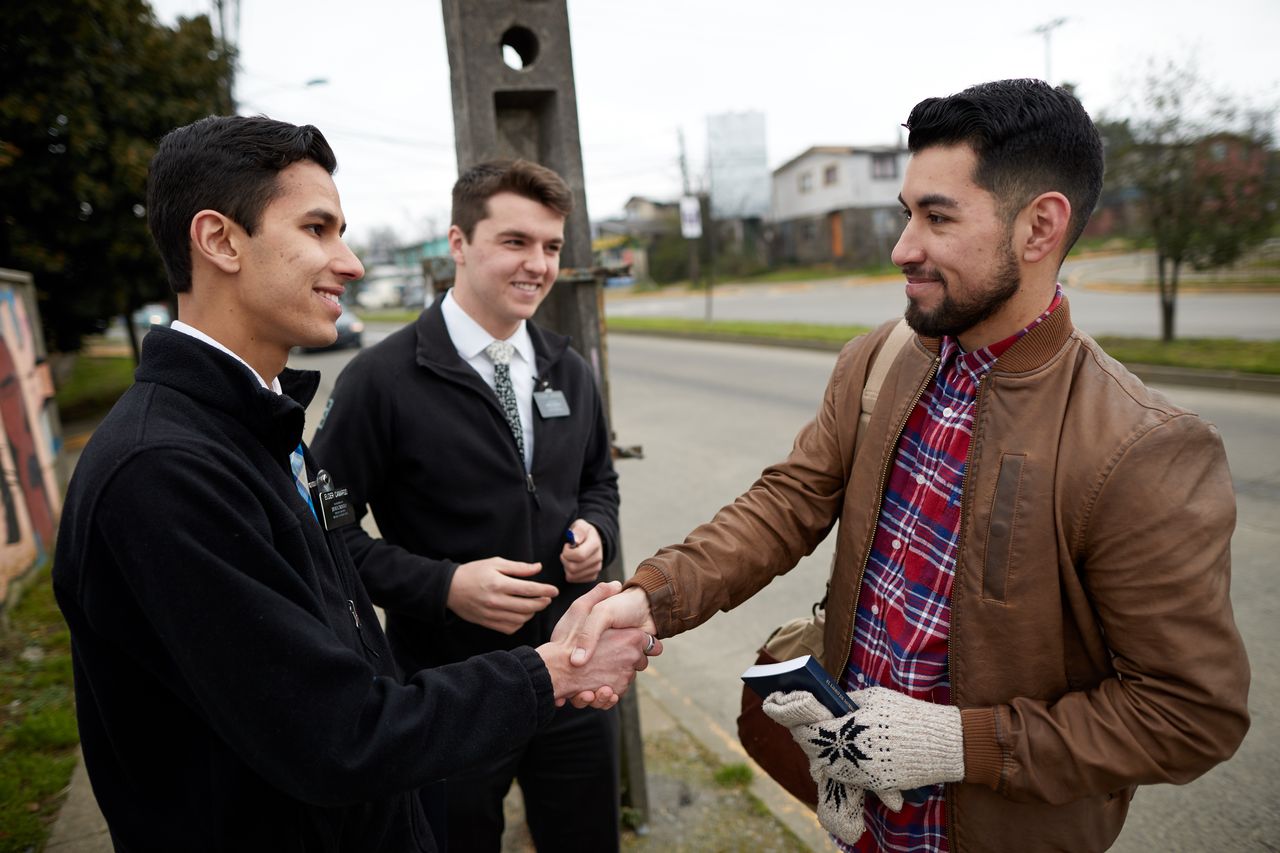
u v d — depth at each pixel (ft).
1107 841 3.96
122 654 3.15
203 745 3.27
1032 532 3.59
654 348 49.37
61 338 39.11
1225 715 3.29
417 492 5.82
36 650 11.90
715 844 7.53
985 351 3.79
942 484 3.99
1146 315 43.83
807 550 4.86
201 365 3.24
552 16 6.78
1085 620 3.65
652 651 4.31
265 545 3.10
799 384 32.27
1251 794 8.15
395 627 6.06
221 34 41.88
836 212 120.37
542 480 6.06
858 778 3.84
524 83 6.74
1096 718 3.47
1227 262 31.40
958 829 3.88
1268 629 11.14
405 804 4.06
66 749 9.41
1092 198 3.55
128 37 34.63
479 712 3.43
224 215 3.28
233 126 3.33
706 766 8.79
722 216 127.65
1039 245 3.51
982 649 3.73
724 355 43.01
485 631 5.77
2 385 15.37
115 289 37.11
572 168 7.04
